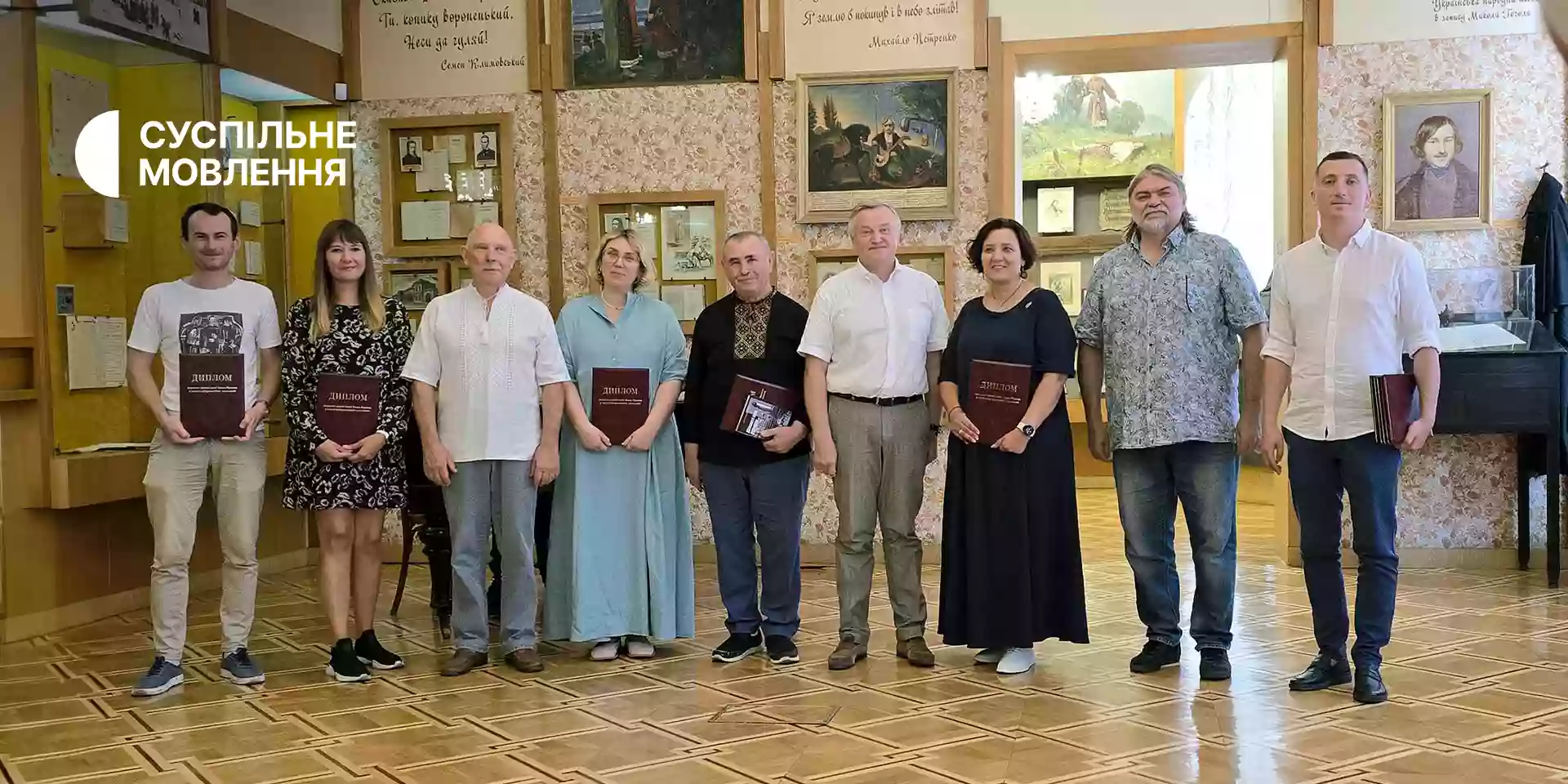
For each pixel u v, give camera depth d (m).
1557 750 3.11
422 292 6.75
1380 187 6.11
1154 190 3.94
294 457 4.14
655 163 6.60
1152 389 3.93
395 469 4.21
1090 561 6.57
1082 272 10.51
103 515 5.40
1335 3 6.10
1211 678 3.92
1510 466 6.15
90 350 5.38
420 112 6.75
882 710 3.61
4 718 3.70
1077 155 10.61
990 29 6.36
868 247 4.11
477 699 3.83
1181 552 6.77
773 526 4.29
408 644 4.70
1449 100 6.03
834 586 5.94
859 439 4.16
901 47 6.44
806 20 6.48
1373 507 3.64
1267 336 3.98
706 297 6.59
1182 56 6.48
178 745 3.37
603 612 4.33
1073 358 4.05
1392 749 3.13
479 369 4.19
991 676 4.02
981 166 6.43
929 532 6.61
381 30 6.75
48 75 5.20
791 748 3.23
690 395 4.45
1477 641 4.44
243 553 4.09
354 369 4.13
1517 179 6.04
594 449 4.31
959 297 6.45
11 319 4.99
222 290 4.14
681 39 6.57
